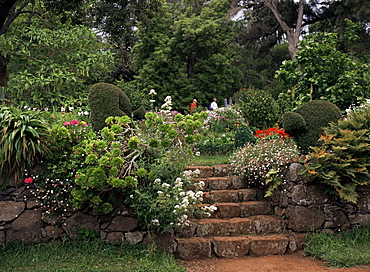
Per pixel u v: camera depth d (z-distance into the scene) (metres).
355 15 20.84
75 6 9.69
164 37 21.16
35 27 9.72
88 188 4.19
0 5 7.58
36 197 4.38
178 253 4.37
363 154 5.00
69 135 4.48
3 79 9.23
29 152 4.29
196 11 24.75
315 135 5.30
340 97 7.38
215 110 10.61
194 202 4.39
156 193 4.42
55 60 9.40
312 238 4.71
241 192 5.54
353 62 7.78
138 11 12.04
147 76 20.23
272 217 5.12
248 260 4.38
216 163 6.55
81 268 3.79
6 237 4.27
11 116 4.47
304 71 7.82
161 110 5.20
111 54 9.71
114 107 5.28
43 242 4.31
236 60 27.08
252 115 10.20
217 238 4.60
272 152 5.56
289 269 4.07
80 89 9.18
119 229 4.40
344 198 4.77
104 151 4.44
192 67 22.66
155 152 4.71
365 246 4.57
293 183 4.91
